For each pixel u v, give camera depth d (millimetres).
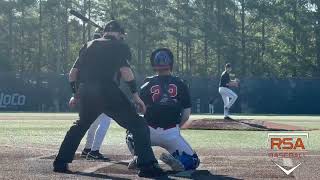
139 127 6785
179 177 6605
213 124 16891
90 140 8648
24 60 61062
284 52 56062
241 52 57062
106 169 7203
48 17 59312
